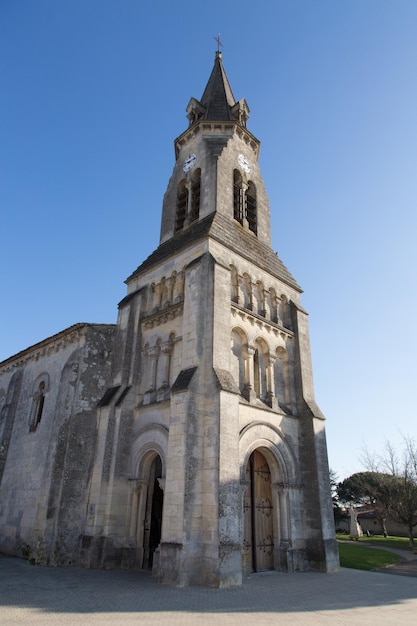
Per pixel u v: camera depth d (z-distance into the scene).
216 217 24.83
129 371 23.14
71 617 10.50
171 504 16.45
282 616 11.13
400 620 11.05
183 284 23.25
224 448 16.97
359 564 23.98
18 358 32.22
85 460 21.78
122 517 19.80
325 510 21.11
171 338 22.27
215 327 19.62
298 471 21.91
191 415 17.55
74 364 24.14
